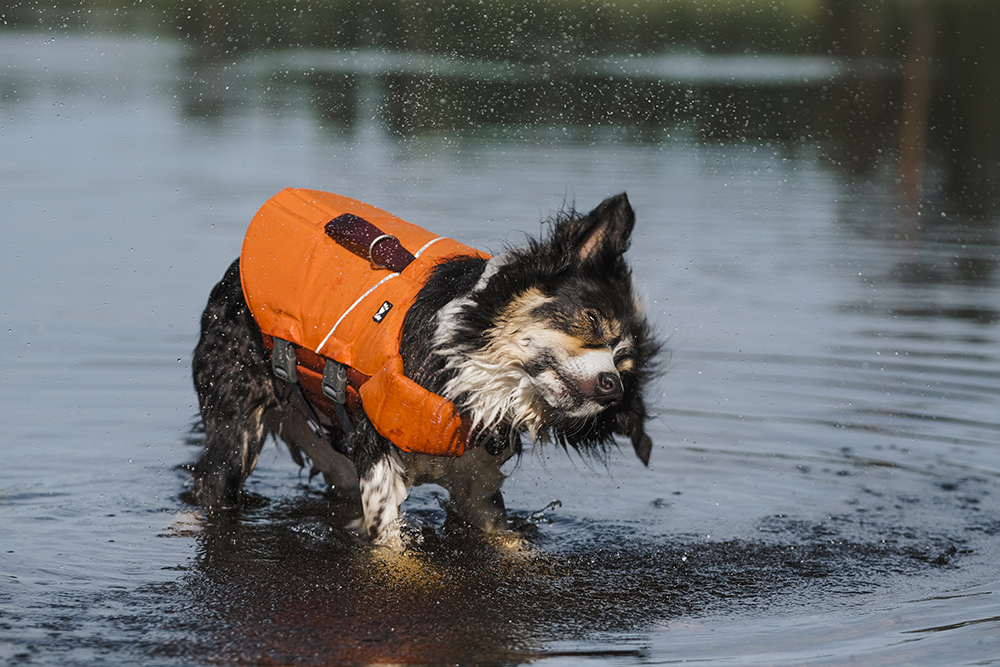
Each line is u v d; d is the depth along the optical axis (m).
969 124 20.45
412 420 5.17
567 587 5.20
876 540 5.87
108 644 4.34
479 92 20.16
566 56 20.45
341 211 6.12
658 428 7.66
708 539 5.90
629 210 5.25
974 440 7.39
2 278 10.52
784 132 20.27
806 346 9.34
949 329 9.91
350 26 22.11
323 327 5.53
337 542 5.73
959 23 25.30
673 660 4.26
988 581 5.26
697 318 10.05
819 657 4.25
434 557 5.59
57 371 8.28
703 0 22.89
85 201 13.70
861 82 23.20
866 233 13.74
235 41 25.08
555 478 6.96
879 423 7.71
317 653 4.33
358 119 20.41
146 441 7.10
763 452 7.26
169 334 9.20
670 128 20.59
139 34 26.64
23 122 18.95
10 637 4.37
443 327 5.22
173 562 5.37
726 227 13.66
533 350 5.11
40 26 27.75
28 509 5.99
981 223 14.48
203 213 13.23
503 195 14.27
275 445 6.92
